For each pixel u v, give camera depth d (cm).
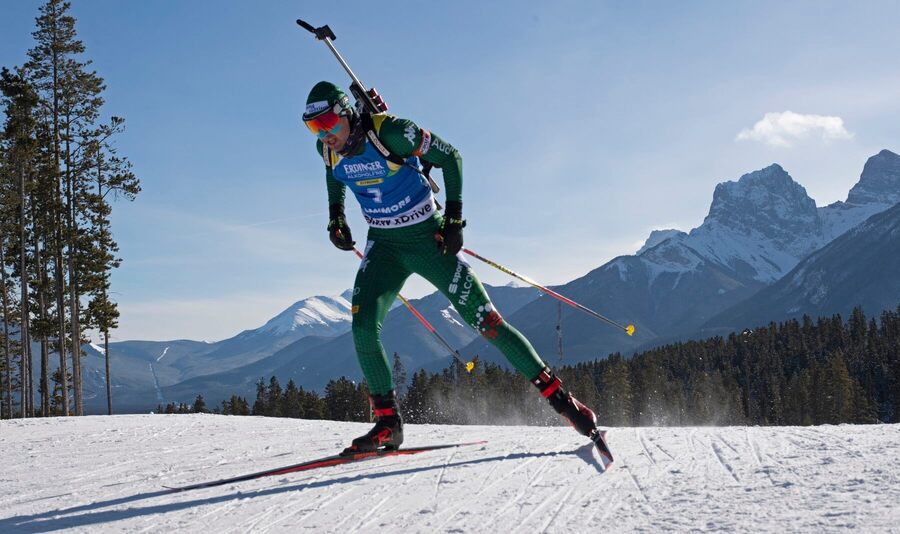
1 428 837
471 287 439
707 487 315
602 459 399
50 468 509
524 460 409
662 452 411
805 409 8506
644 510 286
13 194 3369
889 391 9200
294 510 321
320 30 408
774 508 267
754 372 10806
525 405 8450
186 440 640
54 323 3556
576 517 285
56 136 3412
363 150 414
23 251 3431
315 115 403
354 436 614
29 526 323
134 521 319
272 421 825
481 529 276
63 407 3466
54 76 3412
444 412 8625
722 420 9244
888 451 352
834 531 230
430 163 444
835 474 313
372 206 437
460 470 388
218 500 349
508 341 432
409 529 282
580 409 427
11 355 4341
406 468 402
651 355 11675
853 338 12075
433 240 439
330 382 8519
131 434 709
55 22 3366
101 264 3594
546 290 484
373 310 436
